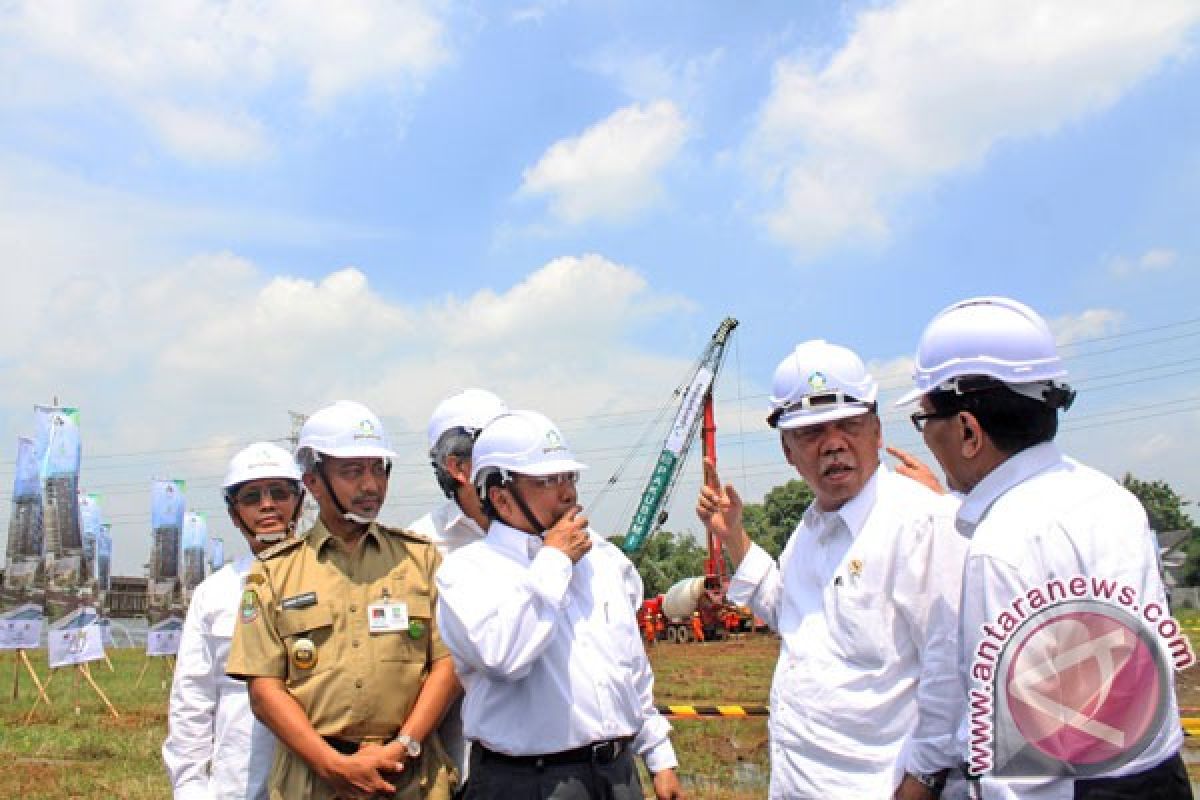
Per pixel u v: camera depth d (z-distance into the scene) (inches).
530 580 132.3
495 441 142.3
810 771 132.0
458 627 132.5
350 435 152.1
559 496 142.3
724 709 372.2
